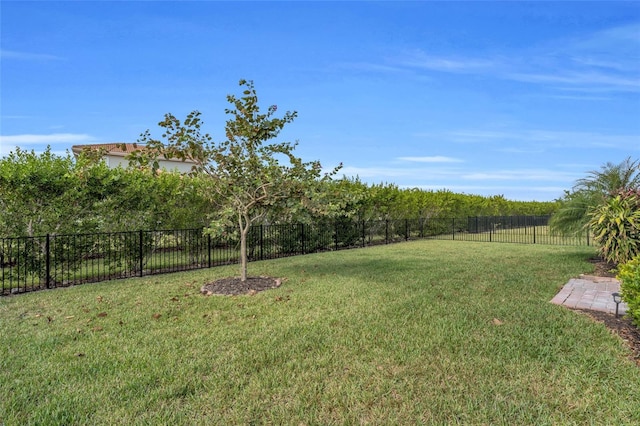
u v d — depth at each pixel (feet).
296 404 8.86
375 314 16.02
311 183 23.44
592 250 41.27
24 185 23.12
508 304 17.62
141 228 29.91
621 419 8.18
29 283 25.11
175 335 13.69
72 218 25.99
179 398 9.21
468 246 47.88
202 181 26.04
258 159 22.58
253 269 29.14
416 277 24.72
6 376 10.34
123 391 9.55
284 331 13.92
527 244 50.62
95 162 24.80
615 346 12.33
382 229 56.13
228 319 15.66
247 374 10.50
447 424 8.06
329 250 44.09
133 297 19.62
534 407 8.70
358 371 10.59
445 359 11.35
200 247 32.78
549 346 12.34
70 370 10.75
